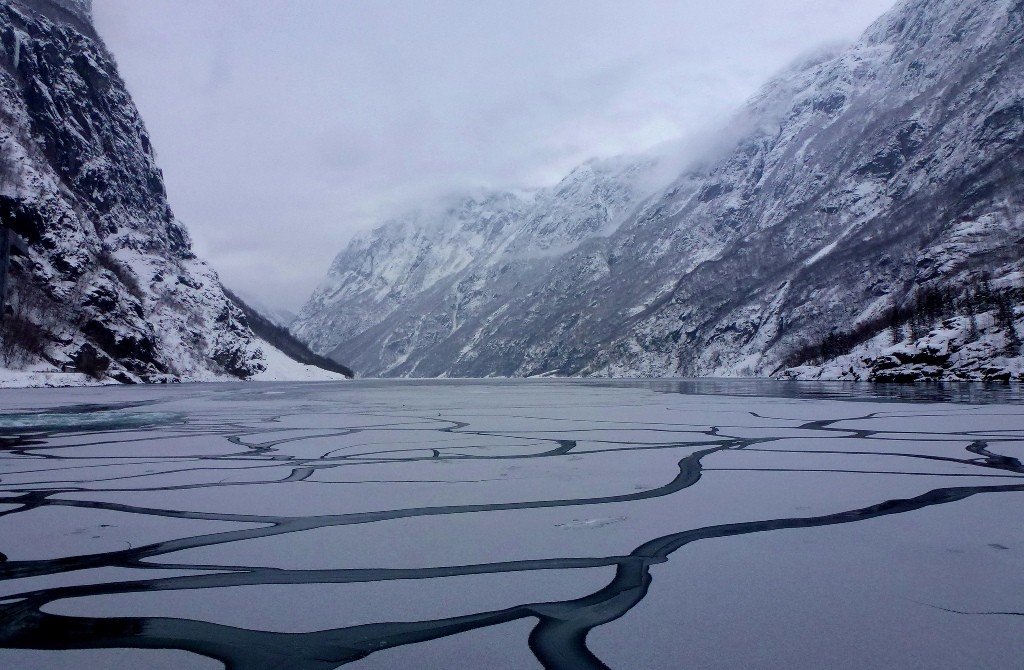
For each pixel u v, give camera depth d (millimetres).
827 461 11578
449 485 9672
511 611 4762
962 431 16281
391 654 4074
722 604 4840
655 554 6098
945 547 6180
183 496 8969
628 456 12516
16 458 12883
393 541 6621
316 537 6797
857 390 43688
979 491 8766
